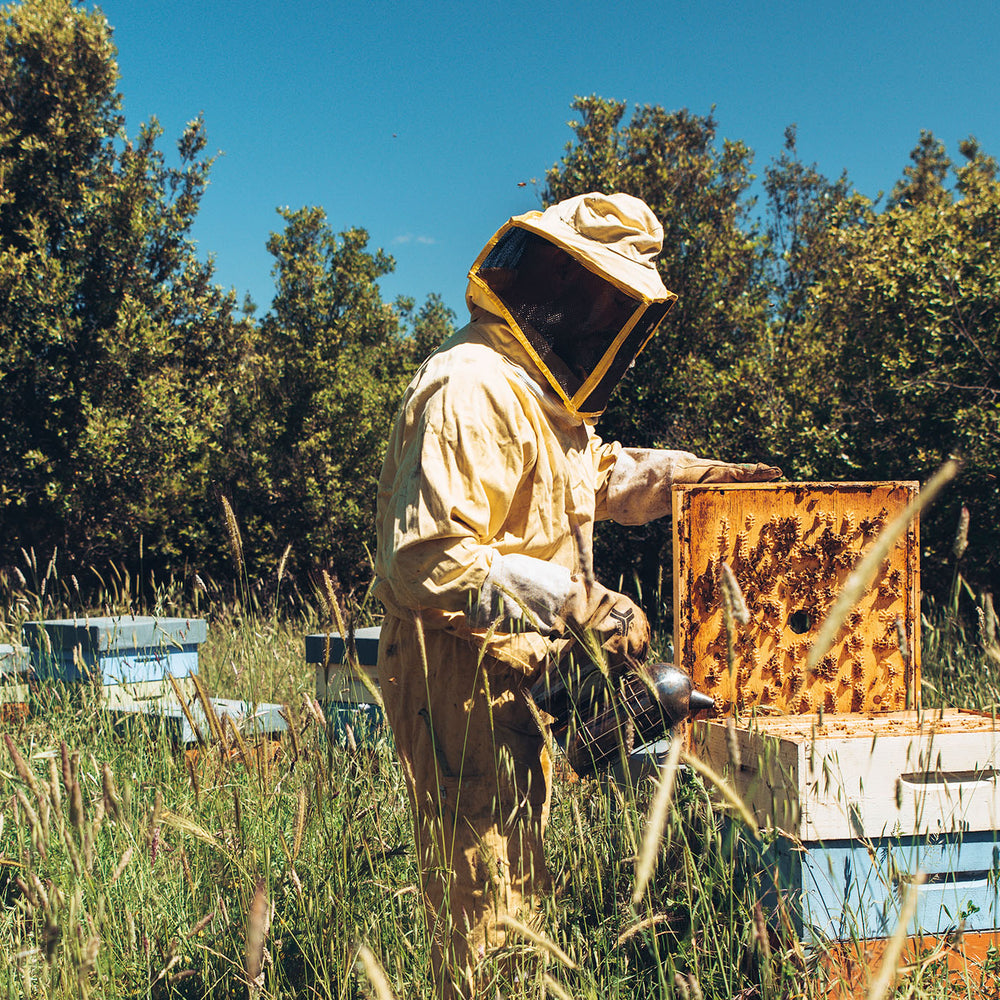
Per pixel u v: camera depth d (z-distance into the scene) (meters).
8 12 11.94
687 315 10.69
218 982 2.12
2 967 1.98
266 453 13.58
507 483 2.04
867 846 1.98
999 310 8.04
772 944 2.12
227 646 5.30
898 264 8.62
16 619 5.50
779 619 2.71
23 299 11.23
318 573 12.62
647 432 10.73
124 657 4.58
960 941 1.89
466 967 1.84
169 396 12.48
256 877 2.07
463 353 2.11
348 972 1.89
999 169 15.23
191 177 13.15
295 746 2.31
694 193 11.04
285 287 14.51
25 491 11.57
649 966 2.09
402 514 1.95
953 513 8.02
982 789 2.13
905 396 8.42
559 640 2.09
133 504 12.23
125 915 2.23
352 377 14.32
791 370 10.05
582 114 11.36
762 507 2.71
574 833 2.47
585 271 2.13
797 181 19.56
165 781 3.22
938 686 3.89
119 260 12.24
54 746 3.50
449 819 2.06
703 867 2.16
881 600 2.78
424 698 2.13
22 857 1.99
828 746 2.07
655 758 2.54
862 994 1.83
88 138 12.30
